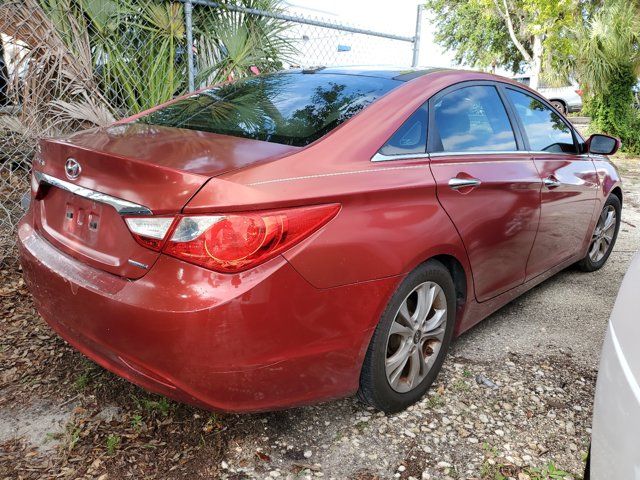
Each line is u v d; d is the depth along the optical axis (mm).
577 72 12867
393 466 2070
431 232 2215
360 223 1942
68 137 2270
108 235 1876
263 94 2557
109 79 4492
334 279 1865
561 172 3291
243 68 5203
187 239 1661
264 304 1701
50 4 4055
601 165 3992
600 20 12094
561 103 19109
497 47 27422
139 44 4660
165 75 4695
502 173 2703
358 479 1997
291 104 2383
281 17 5250
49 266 2039
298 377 1877
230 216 1660
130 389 2447
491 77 3025
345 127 2143
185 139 2053
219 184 1676
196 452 2082
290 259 1748
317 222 1819
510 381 2684
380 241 1995
